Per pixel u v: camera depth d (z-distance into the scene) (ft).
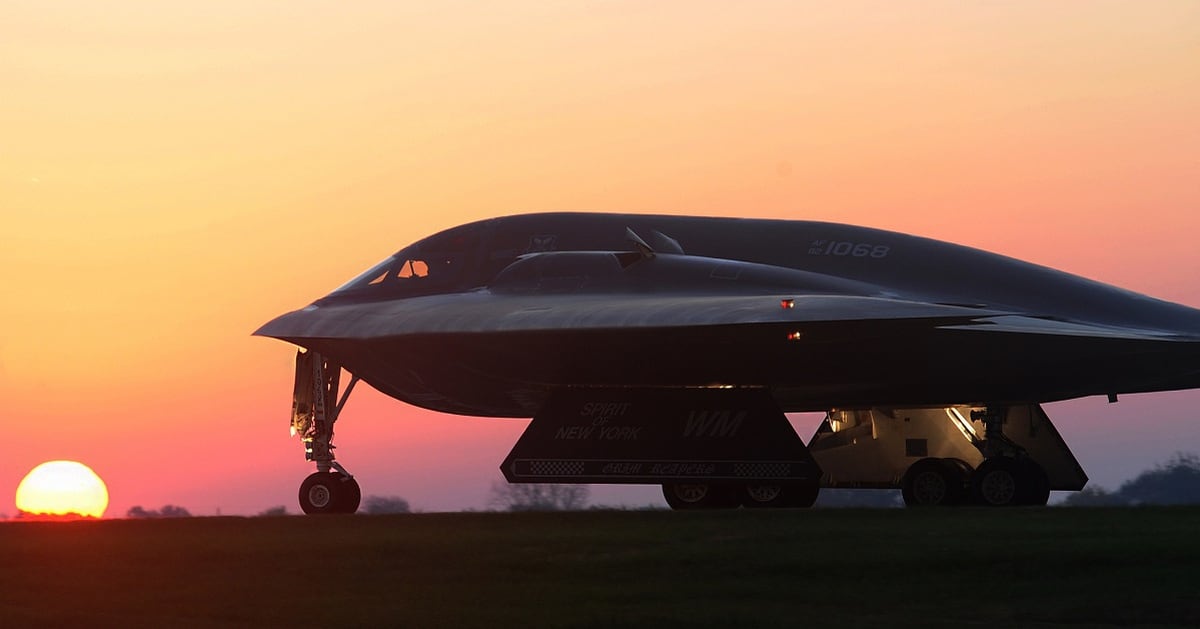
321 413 279.69
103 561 158.40
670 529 175.01
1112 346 236.84
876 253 270.05
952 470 268.00
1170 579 134.21
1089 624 120.16
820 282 259.60
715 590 136.36
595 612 127.03
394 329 263.49
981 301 258.16
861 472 281.33
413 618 125.70
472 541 166.30
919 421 276.82
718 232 280.72
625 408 244.42
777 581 139.95
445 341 256.11
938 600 130.21
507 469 245.45
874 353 247.09
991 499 255.29
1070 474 266.36
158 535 181.37
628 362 248.11
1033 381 247.91
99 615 130.00
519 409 274.57
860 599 131.34
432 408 280.51
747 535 167.02
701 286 258.98
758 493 273.54
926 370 249.55
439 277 288.71
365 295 292.61
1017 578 138.21
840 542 159.22
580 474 242.78
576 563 150.61
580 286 265.54
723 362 246.88
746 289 256.93
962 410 274.57
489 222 294.05
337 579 145.69
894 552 151.02
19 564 158.10
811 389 254.27
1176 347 234.38
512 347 251.60
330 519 201.67
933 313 215.10
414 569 150.10
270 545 167.43
